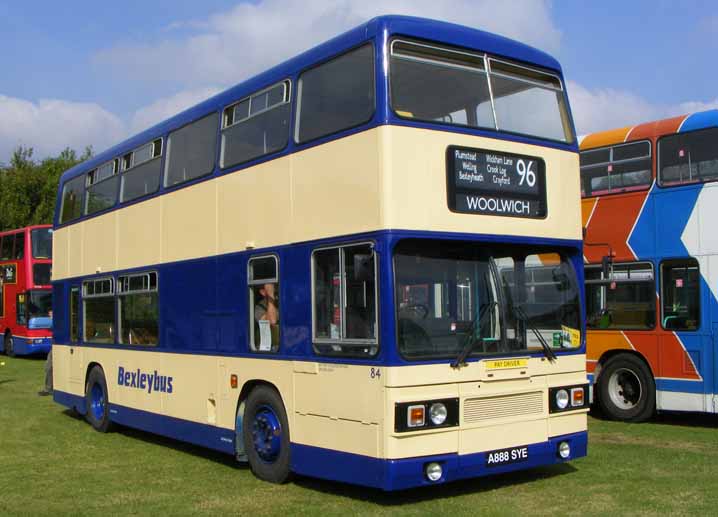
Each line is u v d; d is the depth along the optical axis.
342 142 7.84
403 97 7.50
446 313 7.54
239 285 9.50
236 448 9.49
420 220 7.39
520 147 8.26
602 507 7.44
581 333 8.62
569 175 8.71
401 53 7.61
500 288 7.95
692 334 12.22
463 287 7.69
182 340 10.78
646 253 12.87
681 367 12.34
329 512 7.46
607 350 13.30
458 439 7.43
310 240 8.23
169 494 8.45
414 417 7.15
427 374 7.27
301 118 8.56
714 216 12.06
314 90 8.41
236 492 8.44
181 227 10.91
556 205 8.50
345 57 7.97
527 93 8.55
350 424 7.55
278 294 8.75
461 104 7.91
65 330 14.90
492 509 7.40
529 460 7.97
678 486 8.28
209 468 9.93
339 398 7.71
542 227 8.30
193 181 10.62
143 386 11.86
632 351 13.05
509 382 7.86
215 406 10.01
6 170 54.69
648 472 9.02
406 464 7.11
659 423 12.98
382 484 7.10
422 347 7.32
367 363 7.35
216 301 9.99
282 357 8.62
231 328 9.66
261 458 9.05
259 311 9.16
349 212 7.68
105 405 13.06
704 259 12.12
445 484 8.58
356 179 7.61
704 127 12.31
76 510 7.82
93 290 13.83
